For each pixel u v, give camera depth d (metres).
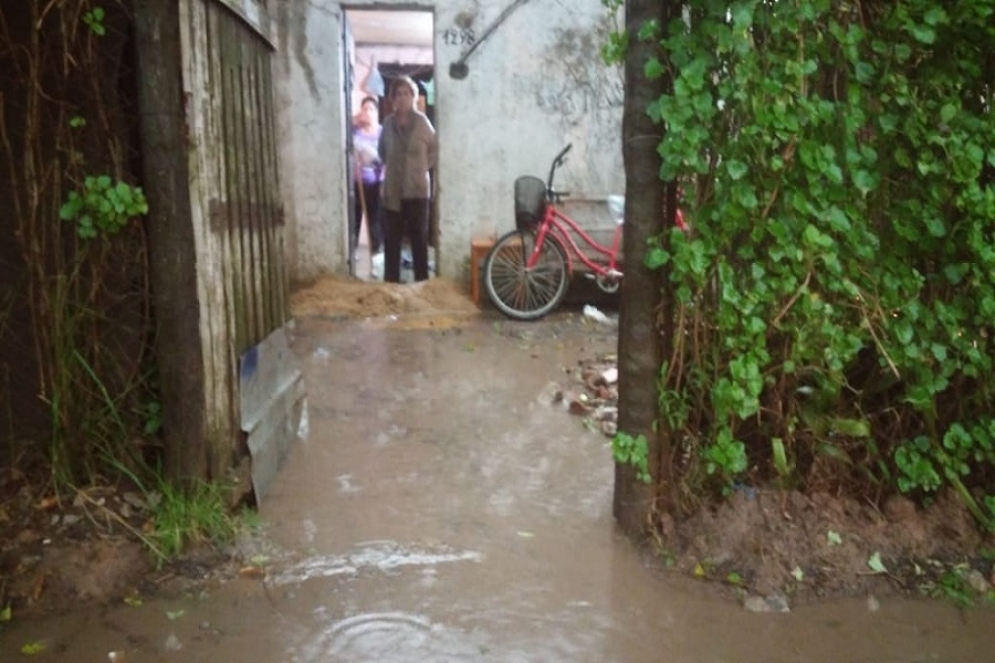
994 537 3.41
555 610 3.08
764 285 3.18
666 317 3.43
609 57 3.46
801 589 3.19
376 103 11.88
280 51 8.55
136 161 3.37
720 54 3.05
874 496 3.52
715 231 3.17
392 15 11.34
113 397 3.47
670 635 2.94
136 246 3.38
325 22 8.58
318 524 3.72
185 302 3.33
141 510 3.40
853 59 3.05
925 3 3.04
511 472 4.39
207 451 3.47
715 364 3.32
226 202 3.66
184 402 3.38
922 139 3.17
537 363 6.60
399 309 8.36
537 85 8.80
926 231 3.26
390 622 2.98
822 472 3.51
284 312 4.69
